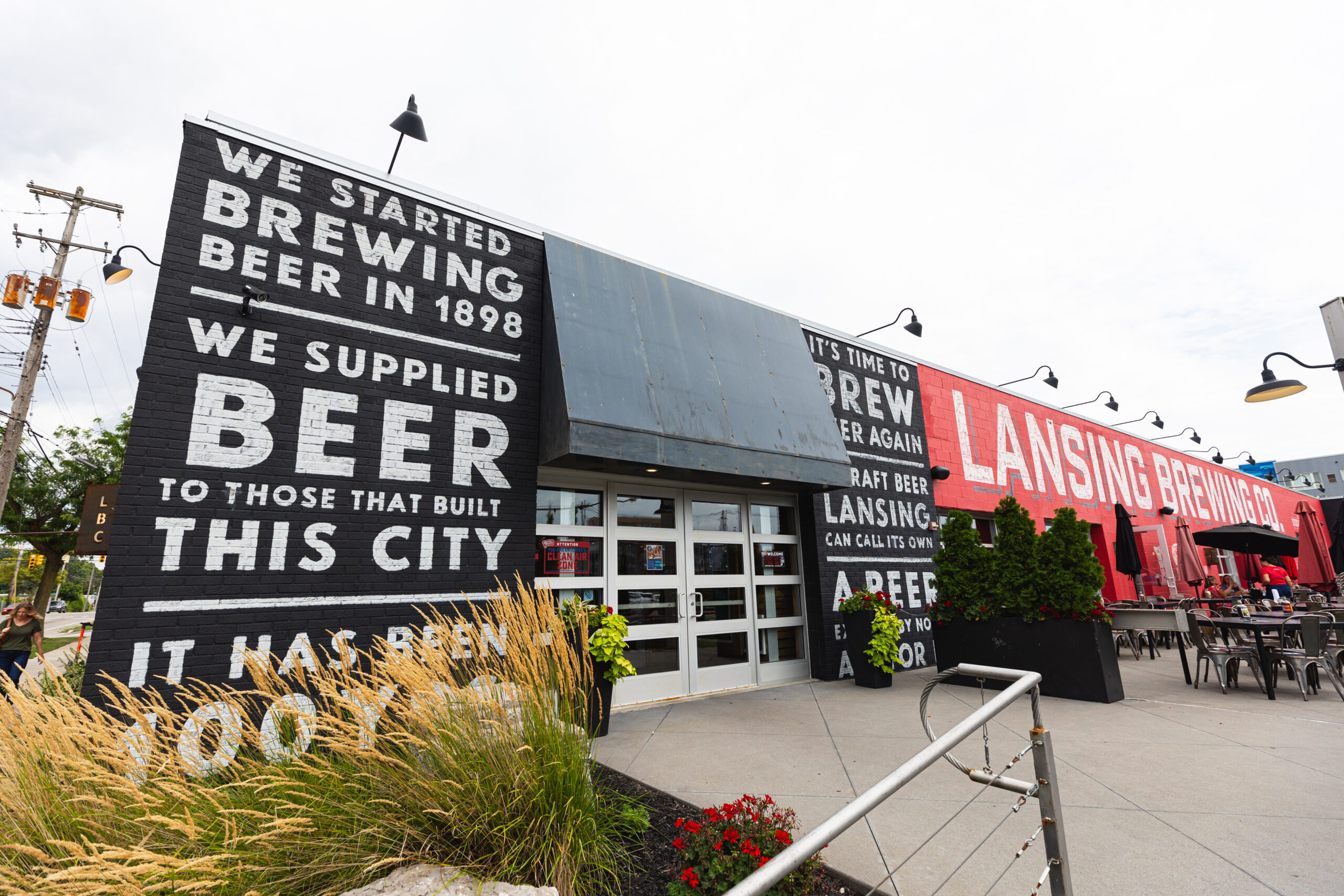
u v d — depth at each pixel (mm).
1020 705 6605
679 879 2689
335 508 5148
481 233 6523
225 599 4555
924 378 11586
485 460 6031
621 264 7270
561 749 3020
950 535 8289
